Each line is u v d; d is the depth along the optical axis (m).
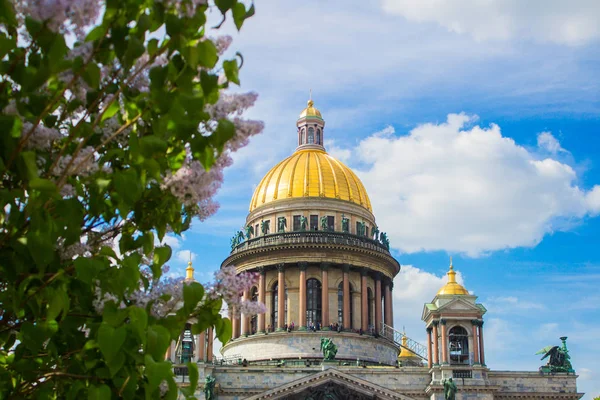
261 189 145.38
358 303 135.50
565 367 119.69
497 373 118.75
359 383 110.62
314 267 135.88
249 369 117.00
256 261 136.88
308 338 129.38
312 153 147.75
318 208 138.50
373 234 143.00
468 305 118.25
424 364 155.75
